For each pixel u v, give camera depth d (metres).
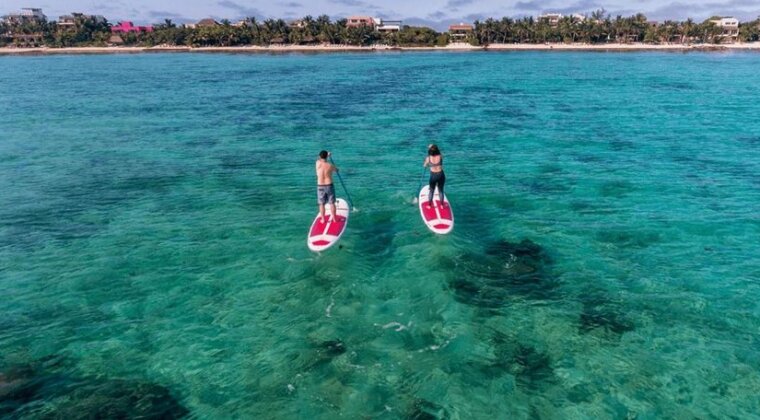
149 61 115.38
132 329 9.95
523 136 28.61
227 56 136.62
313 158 24.09
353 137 29.02
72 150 26.05
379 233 14.45
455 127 31.72
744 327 9.70
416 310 10.44
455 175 20.66
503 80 63.59
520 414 7.54
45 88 56.28
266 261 12.82
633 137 27.75
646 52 139.00
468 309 10.45
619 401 7.78
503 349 9.13
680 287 11.27
